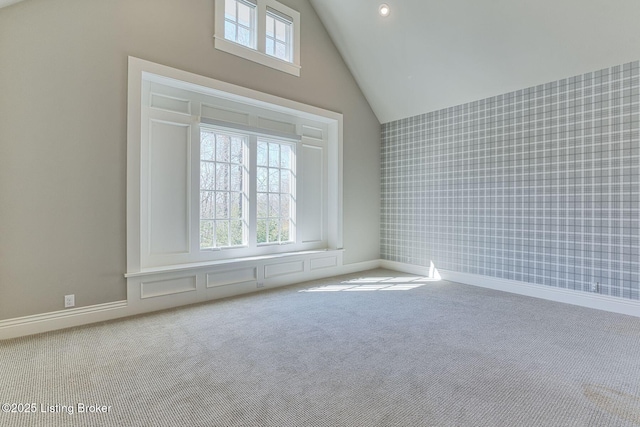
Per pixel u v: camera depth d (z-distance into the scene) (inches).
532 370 78.6
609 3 109.0
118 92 112.5
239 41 147.7
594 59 123.7
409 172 197.2
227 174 150.9
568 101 133.2
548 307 128.8
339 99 188.1
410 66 170.2
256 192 160.7
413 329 105.3
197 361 82.5
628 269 119.7
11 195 94.9
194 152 138.3
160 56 122.2
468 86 161.6
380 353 87.8
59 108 101.7
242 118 154.3
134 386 70.8
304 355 86.4
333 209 190.4
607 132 123.5
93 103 107.8
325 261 183.0
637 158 117.3
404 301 136.9
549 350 89.8
